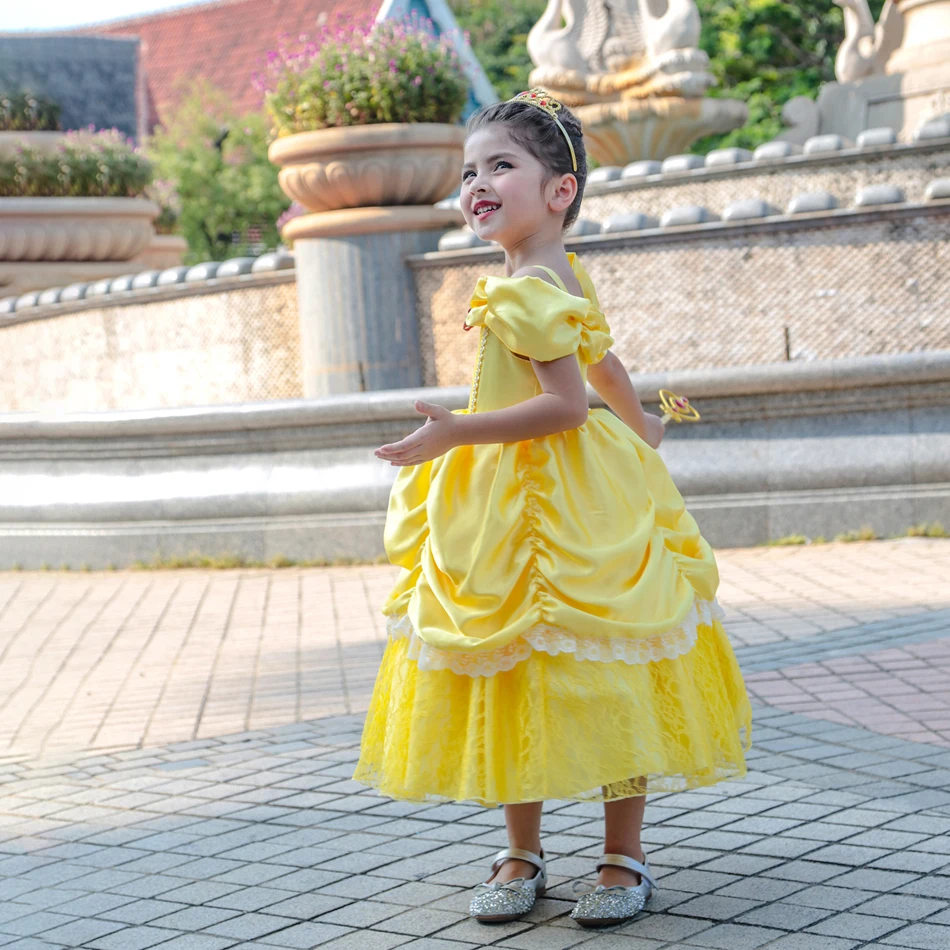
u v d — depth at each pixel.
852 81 10.77
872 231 7.68
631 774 2.49
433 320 8.89
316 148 8.73
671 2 10.22
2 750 4.56
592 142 10.64
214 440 8.24
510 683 2.56
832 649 5.02
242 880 3.15
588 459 2.67
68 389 10.79
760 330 7.96
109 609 7.17
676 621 2.62
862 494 7.28
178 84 27.53
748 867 2.96
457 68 9.22
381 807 3.65
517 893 2.74
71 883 3.21
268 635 6.20
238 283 9.47
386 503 7.86
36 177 12.77
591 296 2.91
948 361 7.03
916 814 3.23
